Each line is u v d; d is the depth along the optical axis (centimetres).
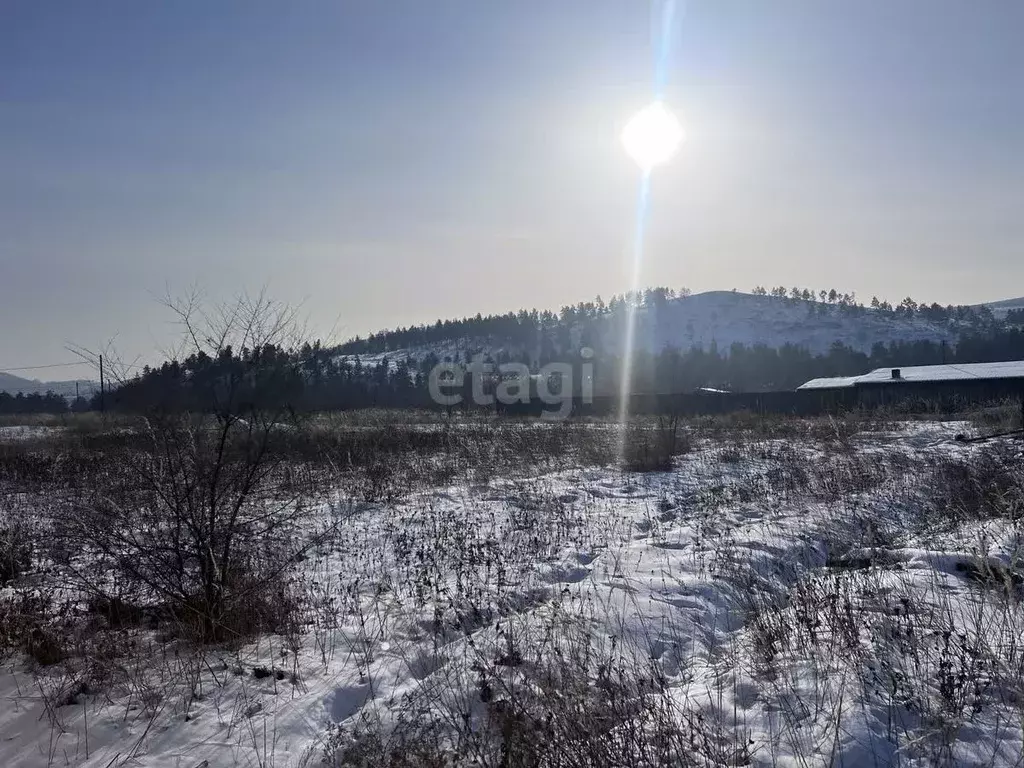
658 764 419
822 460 1664
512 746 438
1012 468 1345
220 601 701
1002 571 634
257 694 549
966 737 427
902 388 4631
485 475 1602
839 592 657
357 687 563
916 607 610
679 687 537
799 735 444
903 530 988
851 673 518
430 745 465
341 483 1481
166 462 730
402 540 1010
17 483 1681
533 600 743
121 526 788
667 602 705
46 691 571
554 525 1105
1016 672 491
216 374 752
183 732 497
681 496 1358
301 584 805
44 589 822
